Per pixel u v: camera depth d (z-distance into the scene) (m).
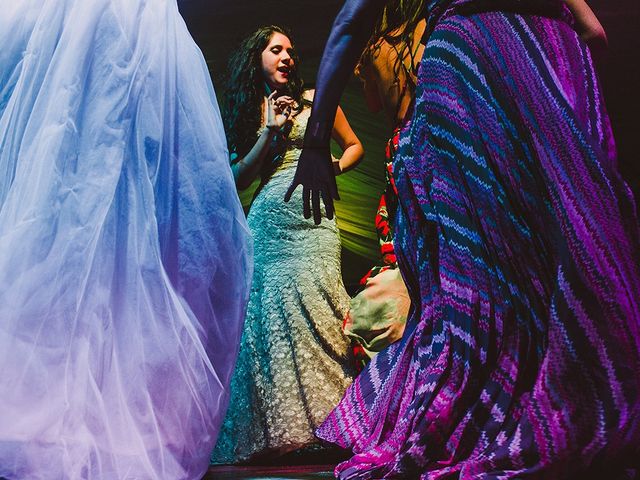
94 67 1.75
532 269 1.43
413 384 1.60
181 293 1.82
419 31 2.15
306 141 1.72
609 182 1.37
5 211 1.65
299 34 5.37
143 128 1.79
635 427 1.22
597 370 1.25
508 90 1.49
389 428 1.64
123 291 1.67
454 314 1.48
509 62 1.51
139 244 1.70
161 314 1.69
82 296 1.59
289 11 5.28
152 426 1.62
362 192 6.19
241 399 3.16
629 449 1.22
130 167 1.75
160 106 1.83
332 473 2.14
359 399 1.78
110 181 1.68
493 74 1.52
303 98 3.51
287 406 3.08
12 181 1.75
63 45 1.75
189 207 1.85
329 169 1.72
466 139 1.52
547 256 1.42
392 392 1.66
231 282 1.92
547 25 1.56
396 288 2.89
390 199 2.26
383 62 2.23
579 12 1.68
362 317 2.89
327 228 3.33
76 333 1.57
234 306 1.92
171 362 1.67
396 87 2.22
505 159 1.46
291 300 3.20
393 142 2.24
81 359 1.56
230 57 3.58
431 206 1.59
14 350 1.52
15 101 1.77
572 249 1.33
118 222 1.70
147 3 1.87
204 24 5.34
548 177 1.41
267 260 3.28
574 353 1.28
